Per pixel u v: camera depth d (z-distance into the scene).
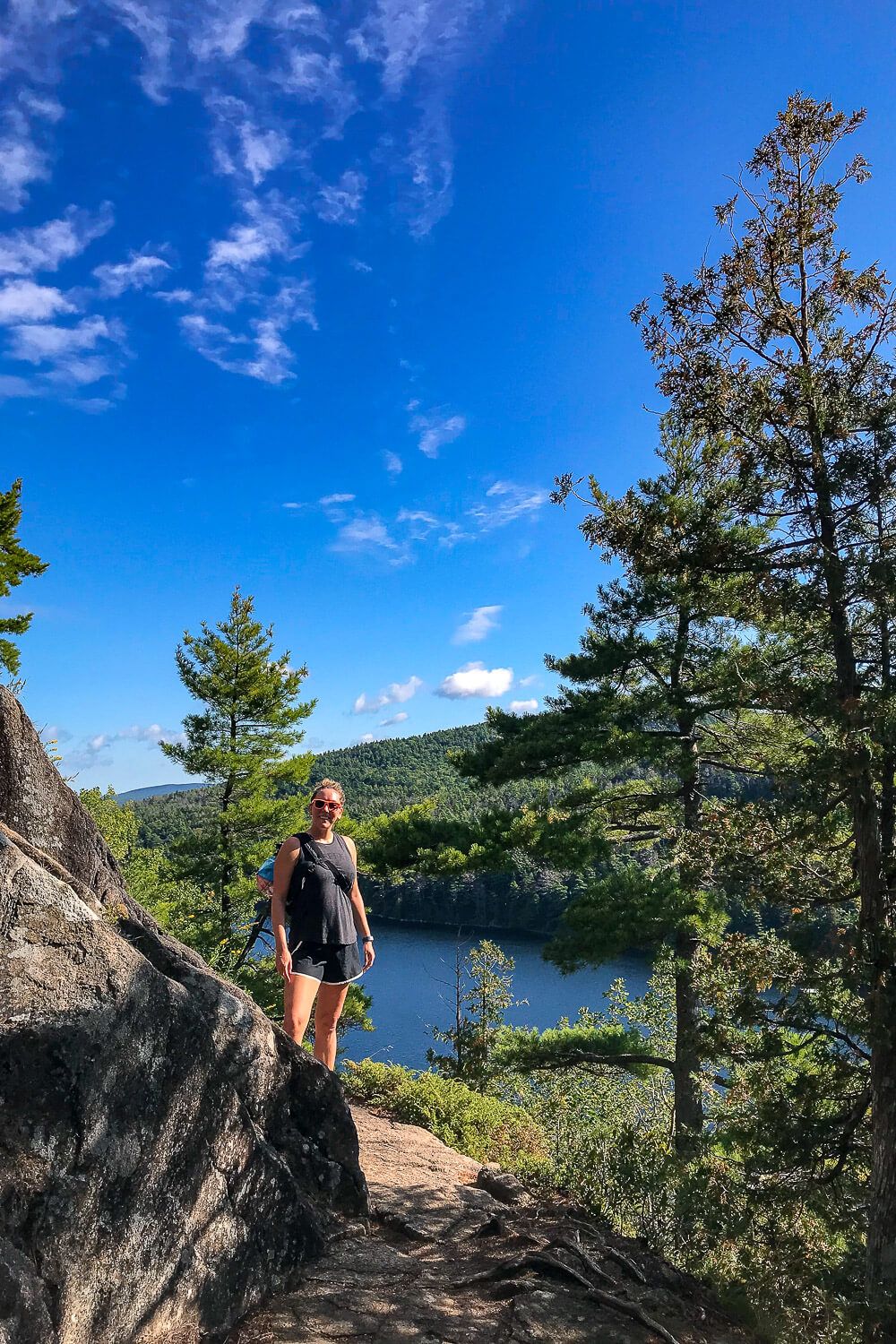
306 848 4.31
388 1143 5.22
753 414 8.55
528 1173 5.24
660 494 11.88
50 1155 2.27
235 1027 3.08
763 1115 8.22
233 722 21.73
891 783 8.26
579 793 13.42
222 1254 2.79
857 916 8.04
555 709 13.74
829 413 8.07
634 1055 12.89
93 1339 2.28
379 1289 3.05
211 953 19.27
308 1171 3.46
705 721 13.30
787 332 8.76
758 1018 8.39
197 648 21.28
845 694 8.09
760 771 12.02
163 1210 2.59
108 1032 2.48
